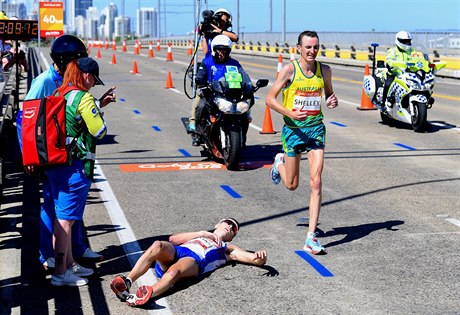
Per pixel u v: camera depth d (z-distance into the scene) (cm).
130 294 570
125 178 1060
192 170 1124
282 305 574
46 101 577
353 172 1110
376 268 662
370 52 3994
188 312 559
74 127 588
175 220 823
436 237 761
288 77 695
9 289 604
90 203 905
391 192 973
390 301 582
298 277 638
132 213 855
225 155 1121
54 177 597
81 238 699
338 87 2605
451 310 562
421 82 1493
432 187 1004
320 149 707
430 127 1595
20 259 672
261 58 4953
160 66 3922
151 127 1605
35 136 576
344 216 848
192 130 1206
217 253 644
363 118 1767
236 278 633
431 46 3822
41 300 582
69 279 611
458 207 890
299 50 699
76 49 644
